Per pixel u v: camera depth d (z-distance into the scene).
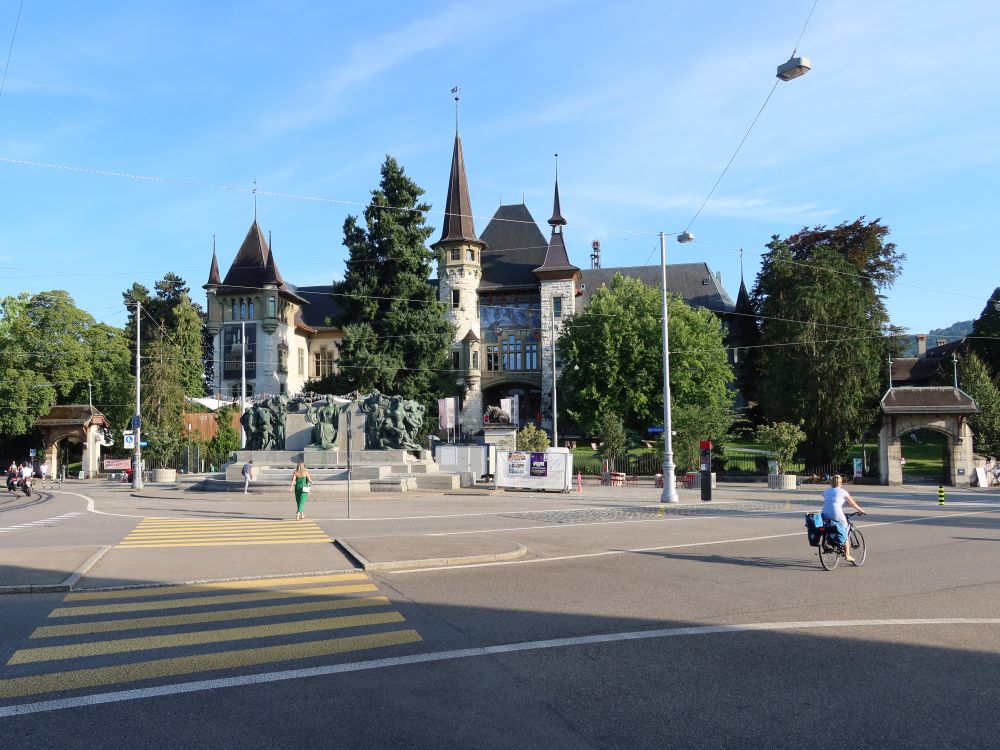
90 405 66.06
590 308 69.50
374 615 9.77
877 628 9.15
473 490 37.00
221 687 6.92
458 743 5.64
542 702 6.53
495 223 100.19
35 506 31.23
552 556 15.21
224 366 91.69
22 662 7.71
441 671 7.41
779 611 10.09
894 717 6.17
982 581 12.42
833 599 10.90
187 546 16.47
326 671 7.39
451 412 50.88
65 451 67.00
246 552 15.38
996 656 7.92
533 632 8.92
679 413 48.56
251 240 94.94
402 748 5.55
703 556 15.26
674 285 100.25
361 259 63.03
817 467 53.09
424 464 38.53
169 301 97.31
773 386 57.38
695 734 5.81
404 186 64.56
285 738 5.74
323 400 39.88
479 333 94.12
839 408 53.12
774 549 16.34
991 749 5.52
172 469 54.16
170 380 60.28
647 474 50.75
